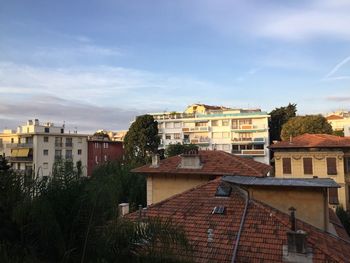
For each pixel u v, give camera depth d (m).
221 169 18.36
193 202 13.66
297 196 12.81
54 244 6.15
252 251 10.20
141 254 6.51
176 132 76.38
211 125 73.50
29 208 6.07
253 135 69.88
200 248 10.66
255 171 17.61
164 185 19.50
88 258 6.26
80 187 6.74
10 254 5.89
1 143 64.50
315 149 33.97
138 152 61.19
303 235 9.52
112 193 7.02
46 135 60.44
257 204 12.57
